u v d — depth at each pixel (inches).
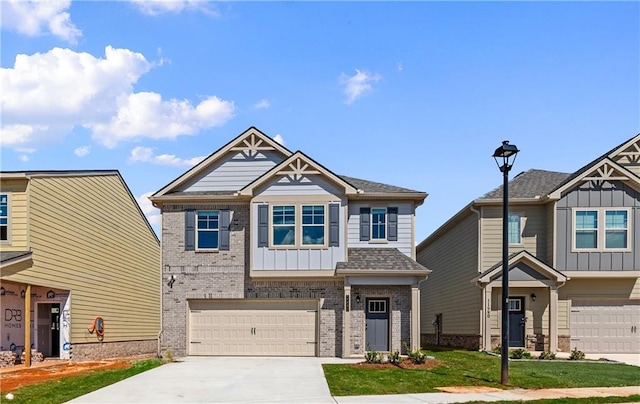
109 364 761.0
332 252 842.8
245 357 848.3
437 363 699.4
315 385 563.8
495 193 952.9
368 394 517.0
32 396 509.7
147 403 479.5
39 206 782.5
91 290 941.2
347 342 818.8
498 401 474.9
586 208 907.4
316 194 853.2
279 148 917.2
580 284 925.2
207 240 884.6
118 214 1071.6
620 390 541.3
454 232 1100.5
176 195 886.4
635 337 916.0
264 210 855.1
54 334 873.5
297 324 862.5
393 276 820.6
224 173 923.4
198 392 528.1
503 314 576.7
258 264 847.7
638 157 963.3
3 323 763.4
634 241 901.2
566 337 912.3
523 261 882.1
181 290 876.0
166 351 860.6
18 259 722.2
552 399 483.5
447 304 1144.2
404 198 885.2
